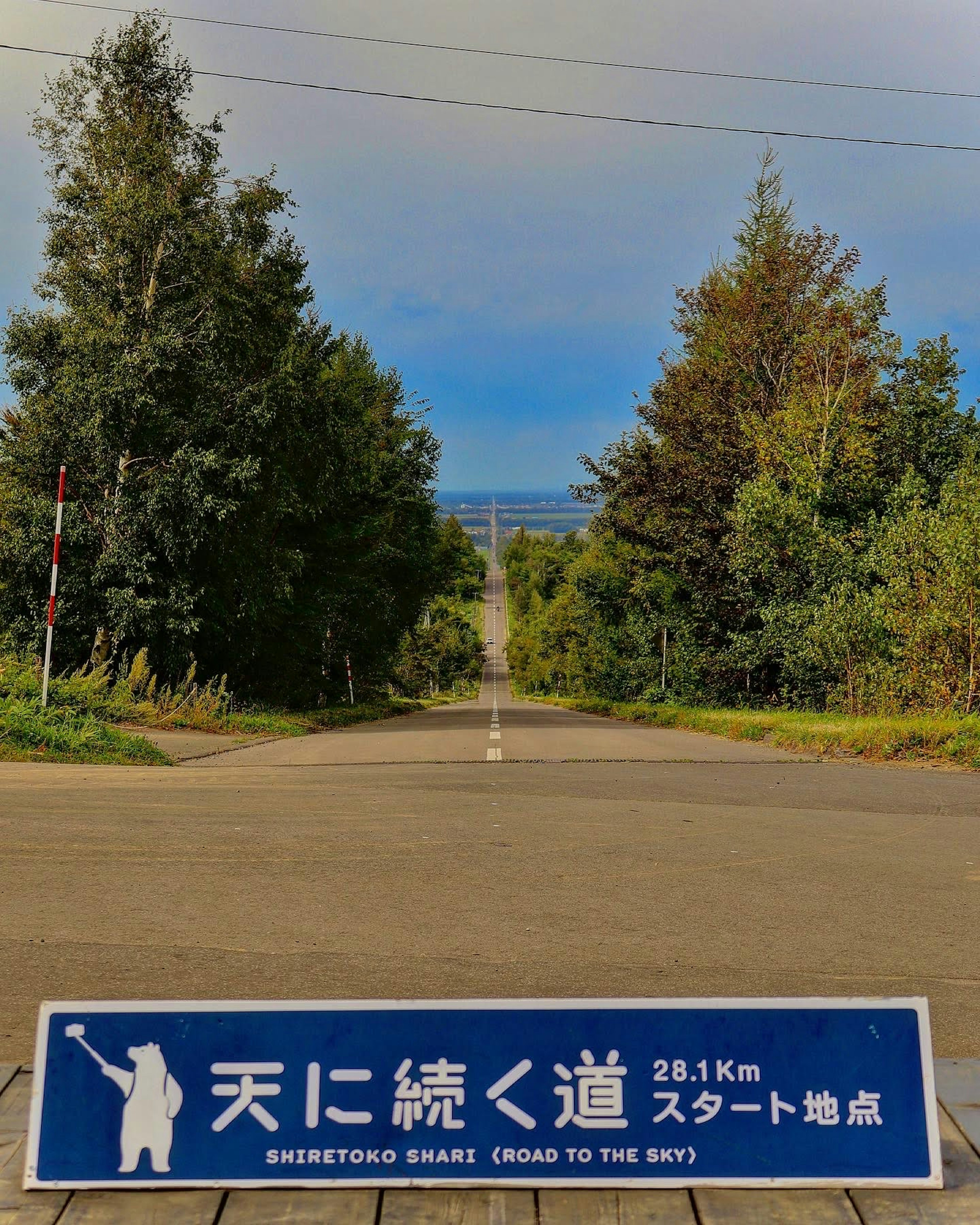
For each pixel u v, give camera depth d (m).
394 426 47.94
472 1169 2.77
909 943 5.36
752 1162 2.79
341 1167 2.76
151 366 25.81
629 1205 2.70
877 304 34.44
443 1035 2.82
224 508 25.84
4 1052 3.76
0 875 6.62
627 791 11.54
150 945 5.17
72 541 25.69
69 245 27.66
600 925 5.67
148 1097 2.79
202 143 28.81
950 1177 2.86
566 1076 2.81
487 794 11.02
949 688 22.11
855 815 9.98
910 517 23.95
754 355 39.72
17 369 26.48
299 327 35.97
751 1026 2.86
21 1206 2.67
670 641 43.31
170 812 9.27
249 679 35.66
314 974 4.73
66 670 25.73
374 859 7.36
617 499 40.62
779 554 32.25
